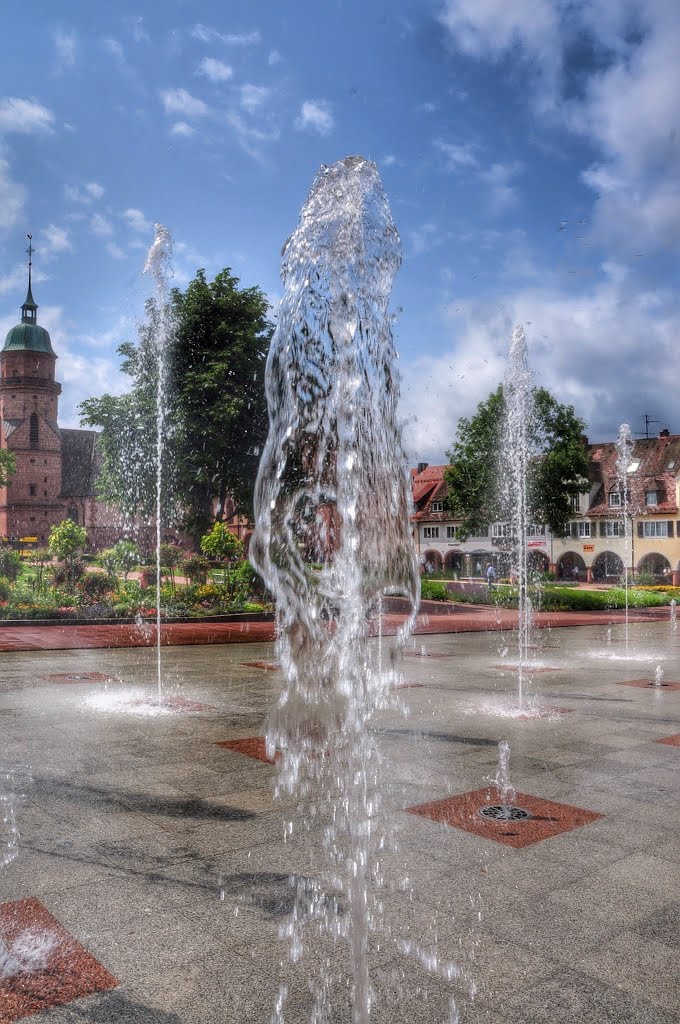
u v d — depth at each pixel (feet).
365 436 17.87
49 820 17.01
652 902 13.19
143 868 14.37
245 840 15.88
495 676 42.39
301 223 18.78
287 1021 9.68
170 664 44.88
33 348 330.13
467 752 23.89
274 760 22.35
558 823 17.22
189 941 11.64
